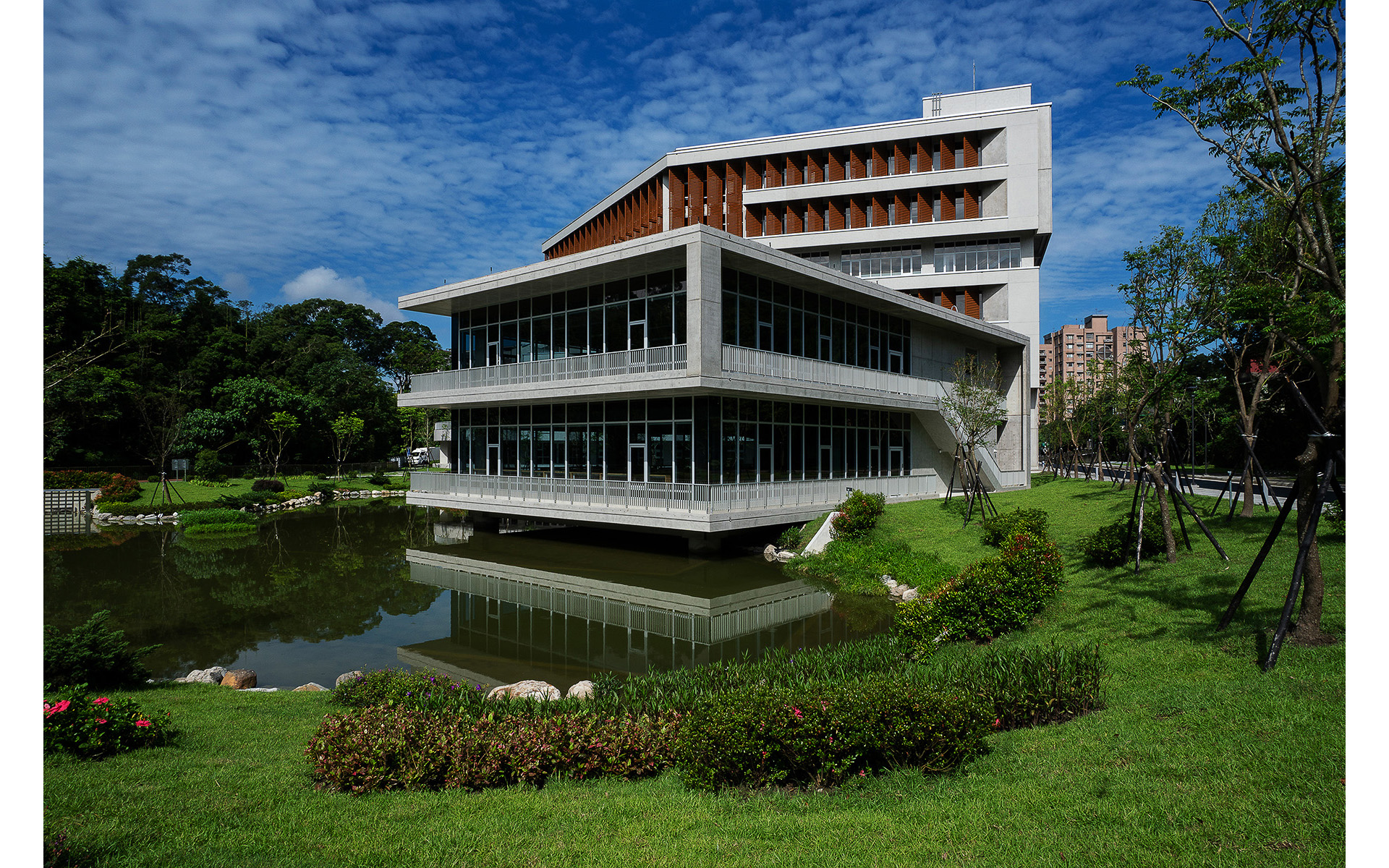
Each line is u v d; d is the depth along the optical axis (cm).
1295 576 671
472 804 529
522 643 1280
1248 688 619
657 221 4222
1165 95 823
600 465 2242
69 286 4400
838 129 3884
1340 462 676
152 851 432
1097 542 1293
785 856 427
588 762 599
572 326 2334
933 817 468
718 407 1952
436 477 2675
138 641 1313
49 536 2748
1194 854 389
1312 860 371
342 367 6091
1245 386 1630
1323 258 688
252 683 1051
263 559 2206
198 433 4666
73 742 630
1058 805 464
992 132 3709
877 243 3812
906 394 2555
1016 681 661
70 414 4091
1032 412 3656
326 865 423
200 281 6400
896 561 1650
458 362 2802
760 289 2119
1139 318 1258
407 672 1106
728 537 2170
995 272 3619
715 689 765
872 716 546
